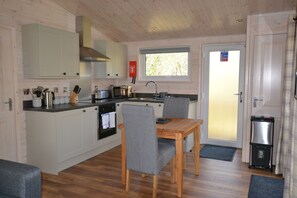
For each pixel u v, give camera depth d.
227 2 3.58
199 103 5.16
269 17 3.72
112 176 3.43
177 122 3.28
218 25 4.41
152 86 5.60
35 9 3.81
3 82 3.42
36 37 3.49
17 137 3.62
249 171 3.61
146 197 2.84
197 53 5.11
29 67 3.61
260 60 3.84
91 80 5.09
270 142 3.61
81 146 3.95
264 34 3.77
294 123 2.12
